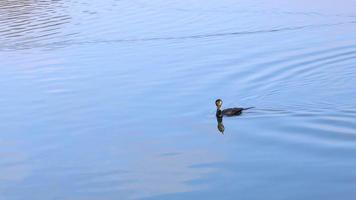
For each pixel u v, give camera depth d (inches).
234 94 1026.7
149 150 820.6
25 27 1577.3
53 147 845.8
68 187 725.9
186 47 1347.2
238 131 869.8
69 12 1727.4
